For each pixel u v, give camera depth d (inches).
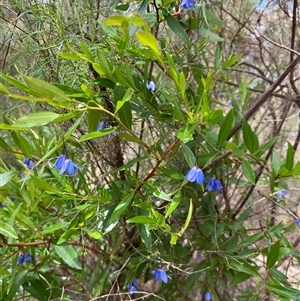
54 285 13.4
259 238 13.0
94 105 9.9
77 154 13.5
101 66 9.7
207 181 13.1
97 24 12.2
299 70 17.0
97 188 11.6
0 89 7.9
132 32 10.4
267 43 17.9
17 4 11.6
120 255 15.1
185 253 14.5
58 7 11.1
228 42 16.8
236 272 14.3
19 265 13.0
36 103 11.9
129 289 14.0
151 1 10.9
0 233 10.5
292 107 19.4
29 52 11.8
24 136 12.6
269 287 11.6
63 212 13.3
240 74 18.4
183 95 9.8
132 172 13.0
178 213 14.5
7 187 13.1
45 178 13.1
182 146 10.6
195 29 12.0
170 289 15.3
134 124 13.2
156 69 17.0
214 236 13.7
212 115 9.9
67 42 10.2
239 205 16.6
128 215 12.6
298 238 15.9
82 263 15.9
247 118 13.3
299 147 21.2
